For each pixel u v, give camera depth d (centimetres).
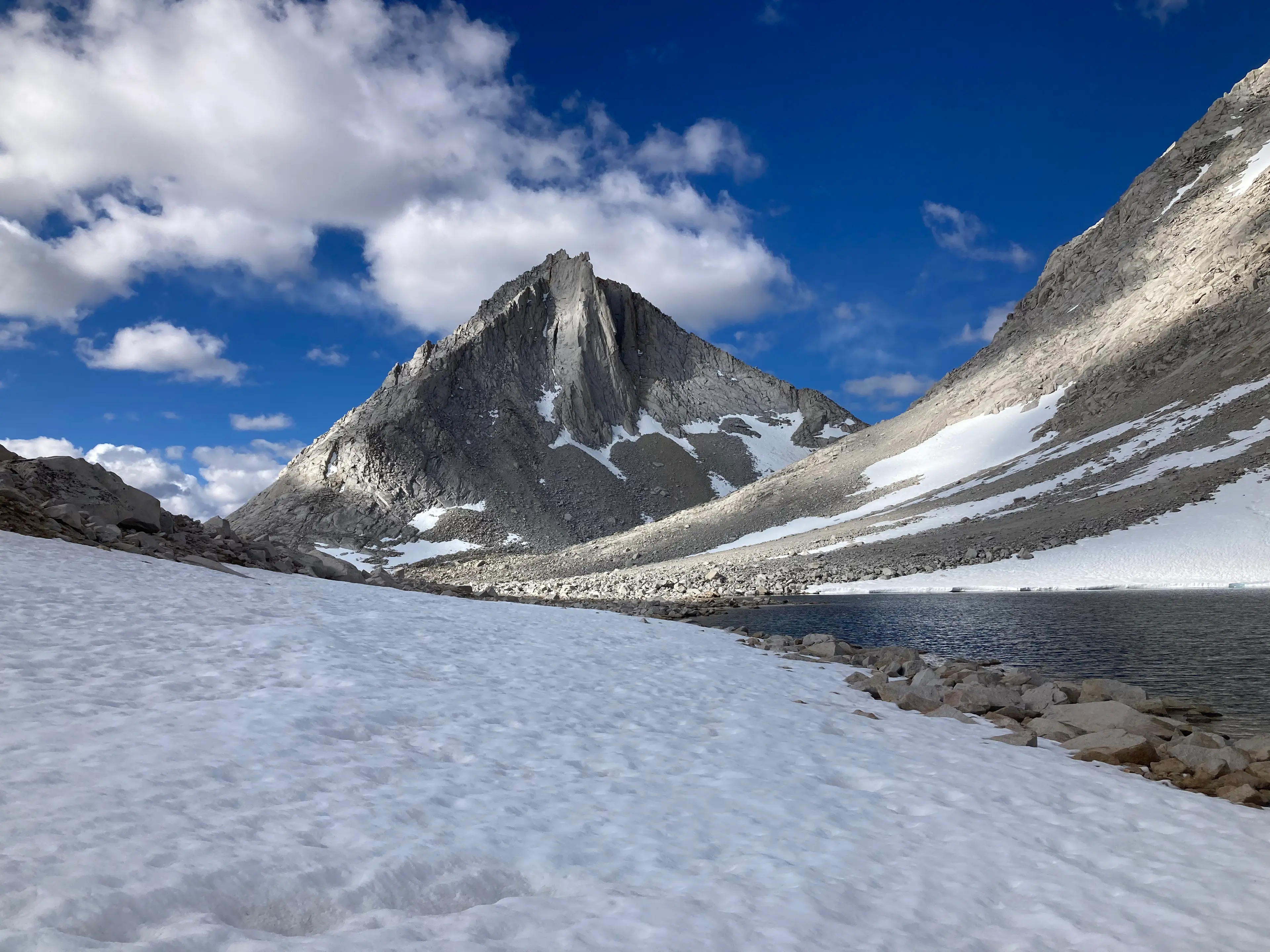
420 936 392
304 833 518
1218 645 2042
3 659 923
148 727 725
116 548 2389
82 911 359
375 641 1398
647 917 444
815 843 618
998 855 621
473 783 691
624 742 915
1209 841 695
